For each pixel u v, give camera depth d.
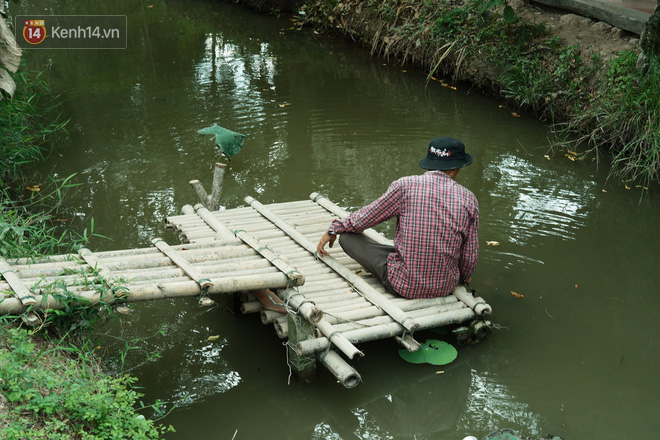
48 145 7.32
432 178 4.14
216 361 4.27
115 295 3.66
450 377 4.09
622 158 6.93
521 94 8.17
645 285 4.95
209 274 4.05
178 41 11.40
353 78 9.59
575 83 7.69
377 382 4.07
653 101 6.70
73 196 6.25
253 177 6.66
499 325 4.51
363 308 4.16
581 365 4.16
